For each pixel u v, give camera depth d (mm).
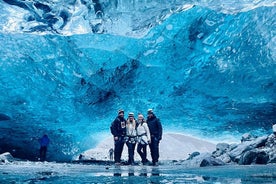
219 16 11422
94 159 17219
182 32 12031
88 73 12875
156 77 13727
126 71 13258
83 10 11586
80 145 16734
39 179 3199
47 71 12508
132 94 14352
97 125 15883
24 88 12672
